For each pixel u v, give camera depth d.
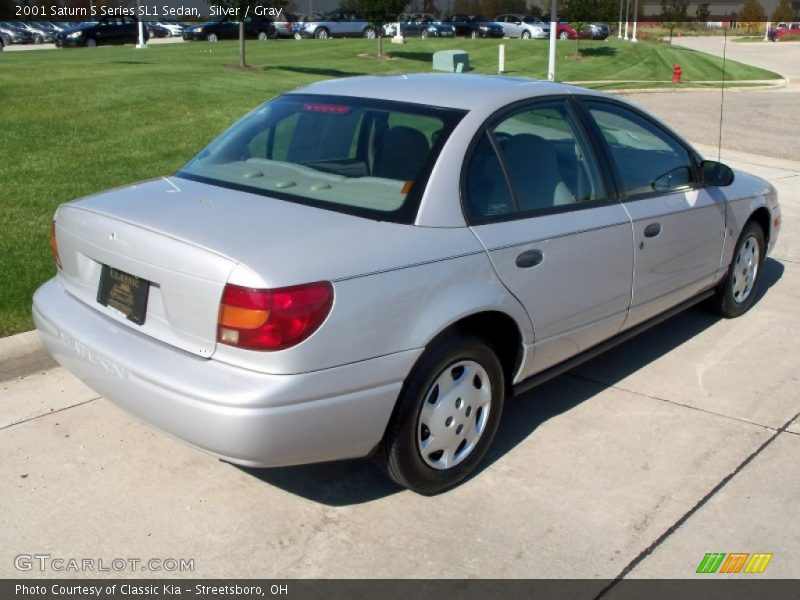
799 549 3.42
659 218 4.66
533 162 4.05
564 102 4.35
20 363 4.68
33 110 11.53
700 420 4.50
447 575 3.22
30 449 3.98
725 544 3.44
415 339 3.35
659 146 4.91
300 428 3.12
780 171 11.80
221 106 13.08
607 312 4.43
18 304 5.23
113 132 10.55
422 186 3.58
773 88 27.00
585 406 4.62
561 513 3.62
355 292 3.17
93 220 3.60
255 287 3.01
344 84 4.45
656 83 26.94
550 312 4.01
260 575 3.20
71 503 3.59
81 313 3.68
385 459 3.54
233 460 3.14
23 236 6.47
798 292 6.68
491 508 3.65
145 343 3.34
